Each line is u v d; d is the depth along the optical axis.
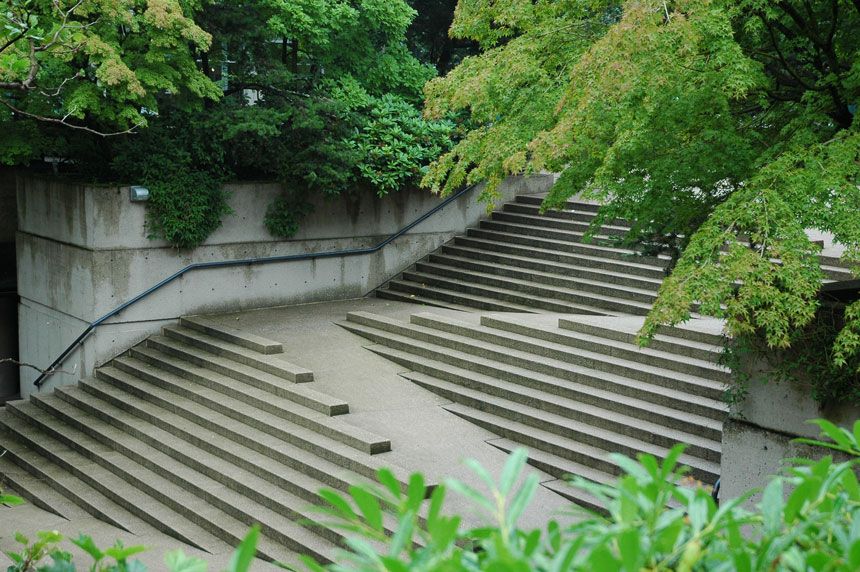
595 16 12.03
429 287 20.97
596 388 14.33
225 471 13.85
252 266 19.92
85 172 19.09
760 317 8.29
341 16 19.62
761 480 10.66
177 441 15.22
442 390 15.59
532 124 11.66
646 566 2.08
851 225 8.40
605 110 9.84
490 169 11.95
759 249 8.78
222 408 15.58
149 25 16.31
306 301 20.69
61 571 3.07
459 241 21.83
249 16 18.50
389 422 14.41
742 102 11.45
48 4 14.03
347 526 2.14
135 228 18.42
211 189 18.91
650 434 12.91
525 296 19.06
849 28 11.18
